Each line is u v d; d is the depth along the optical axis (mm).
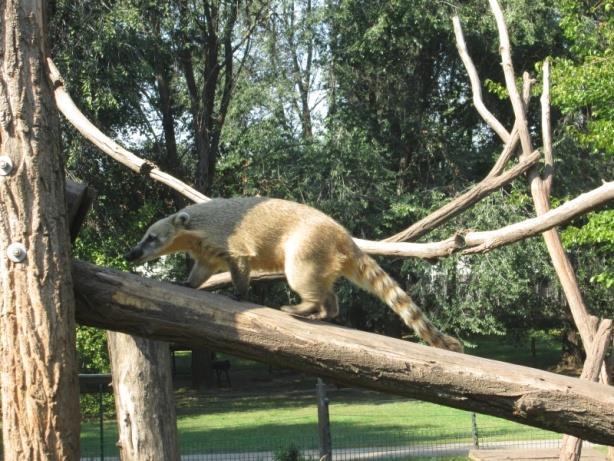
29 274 5219
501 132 10625
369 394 34469
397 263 31984
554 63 18500
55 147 5438
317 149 31031
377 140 33375
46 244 5285
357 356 5676
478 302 29781
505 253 28891
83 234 25062
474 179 33156
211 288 8711
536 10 29688
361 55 31719
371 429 22844
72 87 24109
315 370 5793
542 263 29312
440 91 35750
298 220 6910
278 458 16344
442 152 32531
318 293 6730
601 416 5598
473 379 5641
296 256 6742
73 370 5348
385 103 33594
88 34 24297
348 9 30828
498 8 11305
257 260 7008
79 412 5391
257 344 5746
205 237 7020
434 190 31016
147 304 5770
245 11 32031
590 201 7719
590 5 19734
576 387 5656
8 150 5262
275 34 33094
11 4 5328
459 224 27969
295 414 27953
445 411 27766
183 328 5785
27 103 5312
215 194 34000
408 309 6852
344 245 6883
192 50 31031
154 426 8773
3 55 5309
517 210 27750
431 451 18281
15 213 5238
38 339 5195
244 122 34438
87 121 9422
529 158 9977
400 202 30188
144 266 30000
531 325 38094
